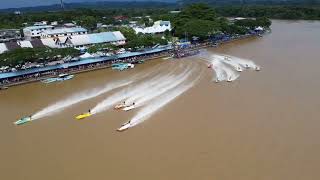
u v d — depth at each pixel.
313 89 109.88
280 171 65.12
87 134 84.25
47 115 97.69
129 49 172.00
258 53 171.75
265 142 75.75
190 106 98.56
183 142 77.06
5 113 101.75
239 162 68.44
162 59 165.88
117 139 80.62
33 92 120.38
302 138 77.00
